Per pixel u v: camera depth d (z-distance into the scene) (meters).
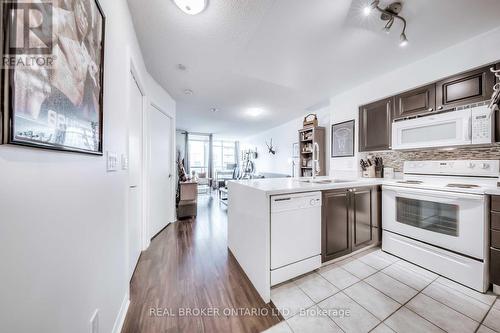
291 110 4.13
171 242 2.52
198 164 8.60
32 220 0.50
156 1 1.35
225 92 3.06
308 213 1.65
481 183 1.76
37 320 0.52
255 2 1.35
